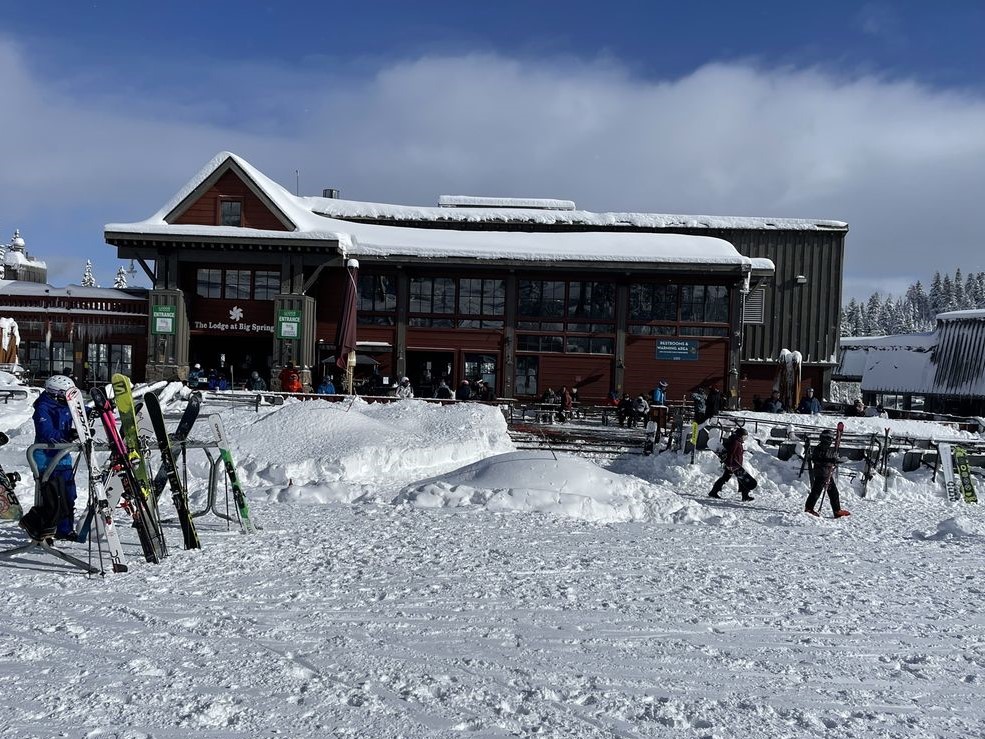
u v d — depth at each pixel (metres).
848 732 4.20
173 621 5.62
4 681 4.44
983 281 180.50
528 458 13.20
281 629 5.52
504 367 32.25
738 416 24.98
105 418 7.32
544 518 10.84
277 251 31.20
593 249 33.00
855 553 9.36
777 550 9.35
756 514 13.90
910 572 8.33
